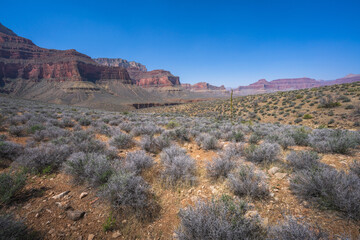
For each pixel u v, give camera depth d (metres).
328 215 2.65
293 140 6.94
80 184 4.03
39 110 19.23
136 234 2.66
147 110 82.50
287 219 2.38
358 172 3.78
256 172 3.88
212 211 2.43
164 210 3.17
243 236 2.12
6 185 3.28
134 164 4.45
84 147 5.90
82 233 2.66
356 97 25.47
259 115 30.20
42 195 3.56
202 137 8.33
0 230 2.31
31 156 4.65
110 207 3.17
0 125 9.36
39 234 2.60
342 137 6.06
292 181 3.59
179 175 4.21
